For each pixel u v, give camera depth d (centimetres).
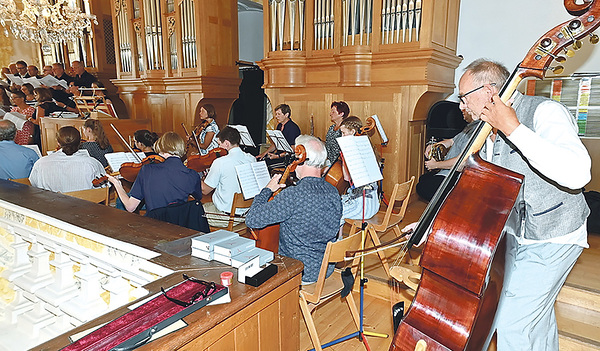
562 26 122
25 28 438
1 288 234
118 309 111
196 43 559
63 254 199
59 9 434
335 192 192
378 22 389
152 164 257
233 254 137
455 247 119
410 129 404
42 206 207
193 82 571
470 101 144
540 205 141
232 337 117
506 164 147
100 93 575
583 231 147
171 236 164
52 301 194
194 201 263
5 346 210
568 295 237
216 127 535
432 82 385
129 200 256
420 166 441
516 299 150
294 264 142
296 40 448
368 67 404
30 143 564
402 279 163
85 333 99
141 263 153
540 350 154
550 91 363
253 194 251
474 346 125
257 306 125
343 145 206
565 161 115
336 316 261
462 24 426
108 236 163
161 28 591
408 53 373
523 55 398
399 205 414
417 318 127
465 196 123
